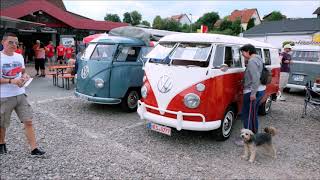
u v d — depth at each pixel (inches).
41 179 171.5
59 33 896.9
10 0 930.7
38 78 568.1
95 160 199.8
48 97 391.2
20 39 853.2
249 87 229.1
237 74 251.0
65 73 488.7
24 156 199.8
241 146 237.0
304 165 207.9
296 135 273.7
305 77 468.4
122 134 255.3
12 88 184.4
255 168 200.1
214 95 223.3
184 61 234.5
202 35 241.8
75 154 208.1
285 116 342.0
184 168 194.9
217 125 227.5
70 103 360.5
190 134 261.3
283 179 185.9
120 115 315.9
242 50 232.1
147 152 218.5
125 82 315.0
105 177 177.3
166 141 242.7
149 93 240.7
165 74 233.9
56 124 274.5
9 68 184.4
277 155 224.2
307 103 373.7
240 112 266.4
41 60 586.9
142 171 187.2
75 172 181.5
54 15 857.5
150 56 255.9
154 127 238.7
